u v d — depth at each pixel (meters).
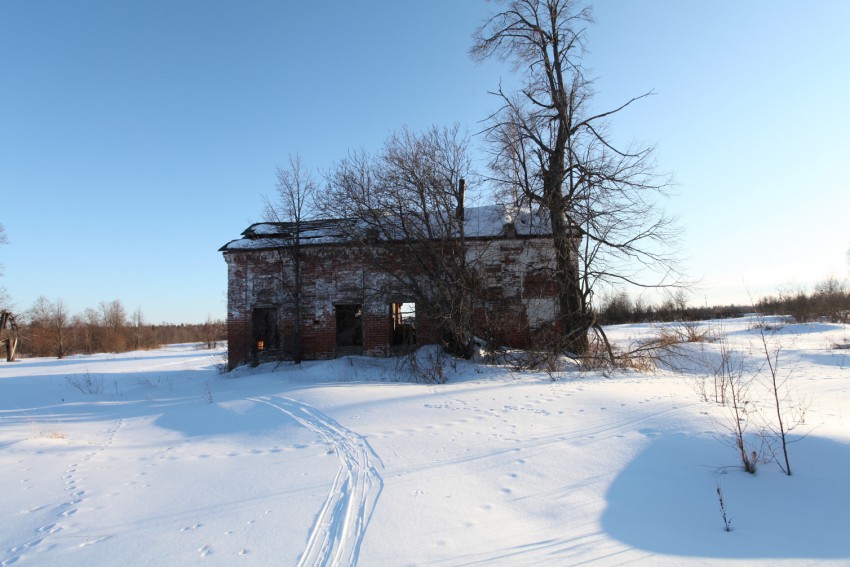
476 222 21.73
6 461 8.91
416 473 7.12
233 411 12.39
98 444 10.41
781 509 5.37
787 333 30.08
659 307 33.53
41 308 60.72
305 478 7.22
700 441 7.39
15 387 21.36
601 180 17.88
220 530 5.57
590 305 18.31
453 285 17.41
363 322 20.70
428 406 11.38
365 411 11.23
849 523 4.95
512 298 20.23
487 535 5.12
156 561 4.88
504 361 18.20
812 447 6.66
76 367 32.59
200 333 93.12
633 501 5.84
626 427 8.52
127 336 68.75
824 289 40.03
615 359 17.70
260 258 21.52
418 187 17.73
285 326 21.30
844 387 12.46
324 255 21.12
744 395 10.95
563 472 6.83
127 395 17.97
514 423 9.46
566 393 11.90
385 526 5.41
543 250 20.19
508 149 19.03
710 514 5.43
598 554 4.59
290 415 11.35
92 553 5.14
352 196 18.52
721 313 52.47
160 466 8.49
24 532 5.80
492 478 6.78
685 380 14.19
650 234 17.58
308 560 4.73
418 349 19.78
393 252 18.83
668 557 4.49
